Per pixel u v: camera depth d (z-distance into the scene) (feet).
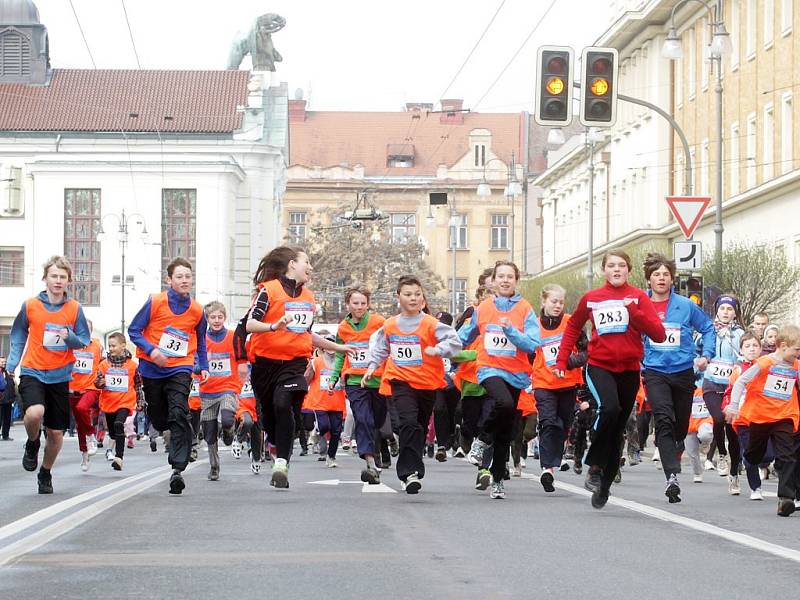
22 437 140.67
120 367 69.05
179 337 49.49
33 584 27.07
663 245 197.67
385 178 385.91
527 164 384.88
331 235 330.13
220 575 28.37
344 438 98.22
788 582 28.43
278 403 48.21
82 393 68.59
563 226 289.33
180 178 285.84
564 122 78.59
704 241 186.80
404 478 48.29
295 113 398.62
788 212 152.46
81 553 31.73
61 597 25.55
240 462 80.48
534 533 36.86
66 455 90.99
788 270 131.44
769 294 130.31
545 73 78.54
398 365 48.26
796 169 144.87
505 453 49.14
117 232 285.23
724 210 171.83
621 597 26.12
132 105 304.71
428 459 84.89
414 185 384.27
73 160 284.82
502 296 48.98
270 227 303.48
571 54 78.54
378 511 42.70
